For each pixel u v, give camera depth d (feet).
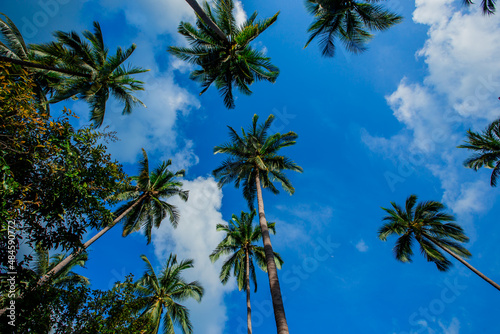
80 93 49.01
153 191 64.44
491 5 40.91
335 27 47.57
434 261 64.23
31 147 14.32
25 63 38.70
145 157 62.64
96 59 51.03
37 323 17.07
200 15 29.12
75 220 18.01
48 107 46.42
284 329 24.62
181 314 63.00
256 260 71.26
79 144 17.22
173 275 66.49
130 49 52.29
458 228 60.54
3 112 13.29
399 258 69.62
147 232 62.85
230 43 44.50
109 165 18.78
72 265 56.34
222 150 59.57
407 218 69.72
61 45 43.21
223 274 66.74
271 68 47.93
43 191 15.71
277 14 42.06
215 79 50.80
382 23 44.50
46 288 18.56
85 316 20.03
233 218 76.89
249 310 57.06
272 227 75.15
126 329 21.11
